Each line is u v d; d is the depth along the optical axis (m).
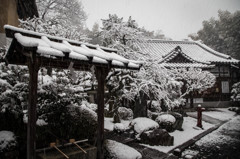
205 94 20.33
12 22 8.84
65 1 20.14
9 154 4.23
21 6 9.45
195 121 12.41
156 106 12.76
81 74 8.85
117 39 10.02
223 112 16.64
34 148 3.53
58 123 5.25
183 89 17.97
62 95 5.53
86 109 6.35
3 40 7.83
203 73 16.64
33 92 3.49
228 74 21.86
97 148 5.10
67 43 4.30
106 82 9.11
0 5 7.91
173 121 9.48
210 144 8.07
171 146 7.34
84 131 5.68
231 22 34.50
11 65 5.51
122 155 5.00
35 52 3.18
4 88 4.85
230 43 33.78
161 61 17.53
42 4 17.69
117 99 9.37
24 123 4.97
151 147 6.99
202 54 23.27
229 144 8.09
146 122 8.07
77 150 4.62
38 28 7.61
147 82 8.88
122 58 4.97
